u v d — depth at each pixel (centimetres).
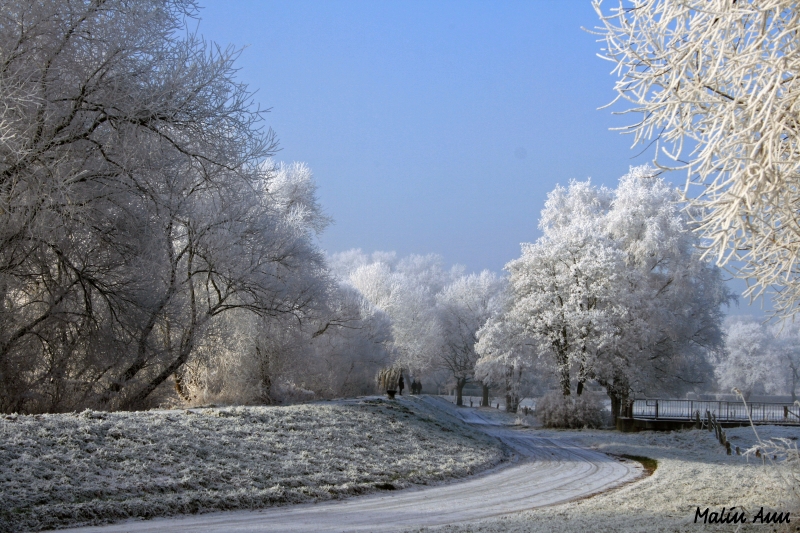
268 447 1599
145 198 2039
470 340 7319
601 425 4038
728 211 567
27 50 1650
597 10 643
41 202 1692
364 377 4288
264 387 3136
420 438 2181
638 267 4172
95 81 1803
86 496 1061
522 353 4616
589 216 4666
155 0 1889
